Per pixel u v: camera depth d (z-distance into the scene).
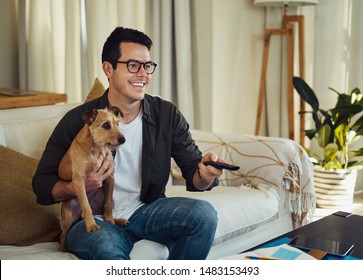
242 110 4.71
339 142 4.16
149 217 2.12
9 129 2.49
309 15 4.71
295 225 3.03
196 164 2.21
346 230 2.17
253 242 2.74
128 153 2.15
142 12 4.15
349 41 4.51
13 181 2.23
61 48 4.15
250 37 4.65
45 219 2.25
